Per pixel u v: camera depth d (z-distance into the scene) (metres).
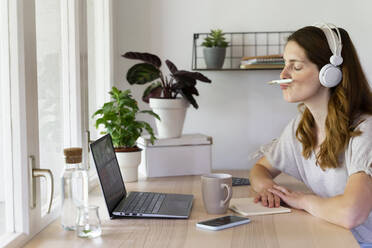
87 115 1.76
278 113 2.48
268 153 1.75
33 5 1.19
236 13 2.43
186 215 1.30
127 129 1.85
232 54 2.45
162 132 2.07
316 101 1.47
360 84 1.45
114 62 2.41
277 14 2.42
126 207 1.37
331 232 1.17
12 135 1.12
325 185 1.53
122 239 1.12
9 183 1.11
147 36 2.47
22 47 1.12
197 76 2.03
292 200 1.41
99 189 1.77
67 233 1.20
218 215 1.34
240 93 2.48
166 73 2.48
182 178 1.96
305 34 1.42
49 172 1.17
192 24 2.45
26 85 1.13
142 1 2.45
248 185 1.81
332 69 1.37
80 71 1.66
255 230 1.19
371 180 1.28
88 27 1.88
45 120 1.35
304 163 1.61
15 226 1.13
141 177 1.99
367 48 2.38
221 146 2.51
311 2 2.40
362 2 2.38
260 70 2.46
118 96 1.85
